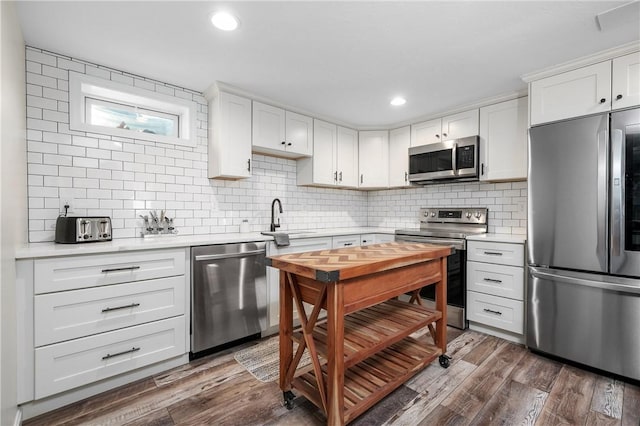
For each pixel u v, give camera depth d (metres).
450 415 1.60
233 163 2.69
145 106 2.54
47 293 1.59
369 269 1.48
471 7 1.62
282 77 2.47
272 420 1.57
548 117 2.25
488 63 2.23
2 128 1.31
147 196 2.46
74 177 2.14
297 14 1.67
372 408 1.66
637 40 1.89
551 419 1.57
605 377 1.97
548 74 2.27
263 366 2.11
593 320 2.01
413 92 2.78
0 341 1.20
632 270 1.88
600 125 1.99
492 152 2.91
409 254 1.78
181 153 2.64
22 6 1.58
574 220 2.09
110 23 1.75
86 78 2.19
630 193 1.89
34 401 1.58
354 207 4.29
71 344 1.66
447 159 3.15
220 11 1.65
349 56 2.14
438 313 2.06
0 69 1.27
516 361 2.19
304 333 1.54
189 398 1.75
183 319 2.09
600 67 2.04
